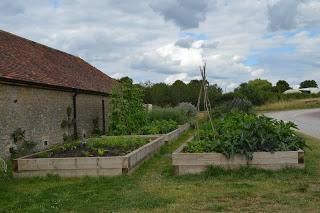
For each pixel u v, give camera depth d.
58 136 16.86
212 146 9.84
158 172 10.30
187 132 23.00
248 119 11.20
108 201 7.36
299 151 9.36
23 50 18.11
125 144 12.25
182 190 8.03
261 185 8.18
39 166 9.83
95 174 9.73
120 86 18.12
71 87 17.73
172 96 40.59
